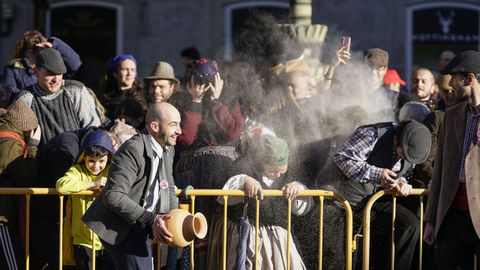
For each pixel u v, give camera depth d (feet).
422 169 34.09
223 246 30.99
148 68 69.00
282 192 31.14
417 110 36.68
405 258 32.68
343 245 33.24
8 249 30.71
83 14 69.82
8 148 30.96
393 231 32.40
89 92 36.81
